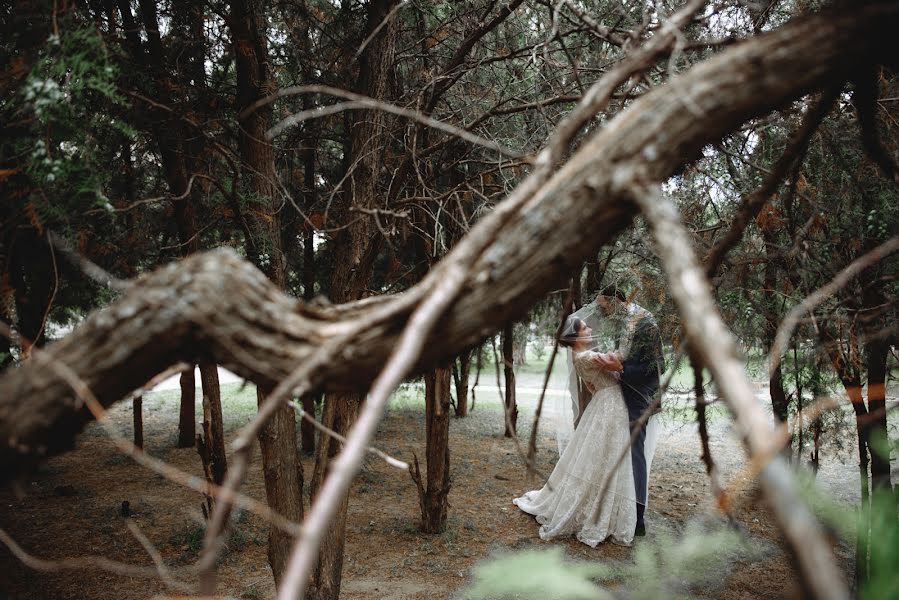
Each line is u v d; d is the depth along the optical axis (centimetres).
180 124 267
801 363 261
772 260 255
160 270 92
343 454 57
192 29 300
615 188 78
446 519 476
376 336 87
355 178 306
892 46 81
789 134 230
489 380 1322
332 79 371
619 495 449
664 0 220
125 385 92
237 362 90
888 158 141
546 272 82
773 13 240
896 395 229
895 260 218
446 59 374
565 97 219
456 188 250
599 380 462
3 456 92
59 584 362
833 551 245
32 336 236
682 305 60
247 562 406
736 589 283
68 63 150
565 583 74
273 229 283
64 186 163
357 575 393
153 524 473
